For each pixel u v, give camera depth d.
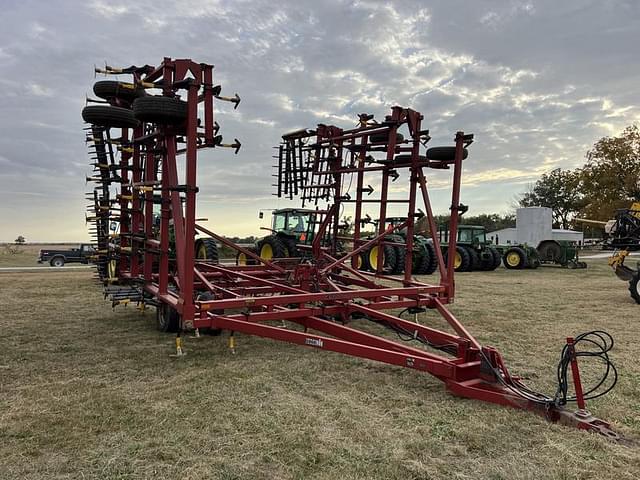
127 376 4.48
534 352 5.67
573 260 21.25
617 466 2.88
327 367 4.83
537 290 12.07
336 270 8.02
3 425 3.34
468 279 15.41
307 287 6.36
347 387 4.25
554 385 4.44
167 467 2.81
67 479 2.66
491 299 10.29
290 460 2.92
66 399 3.85
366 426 3.43
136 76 6.27
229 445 3.09
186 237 4.50
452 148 6.31
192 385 4.22
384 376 4.56
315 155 7.83
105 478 2.68
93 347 5.53
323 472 2.79
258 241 14.88
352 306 5.62
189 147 4.46
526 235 26.72
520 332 6.81
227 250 26.28
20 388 4.11
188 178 4.47
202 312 4.73
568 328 7.11
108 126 6.31
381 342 4.54
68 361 4.95
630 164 36.81
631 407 3.88
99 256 7.88
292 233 13.81
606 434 3.24
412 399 3.96
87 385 4.21
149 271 6.41
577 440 3.19
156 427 3.34
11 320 7.12
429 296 6.20
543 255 21.62
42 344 5.66
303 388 4.21
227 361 5.01
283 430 3.33
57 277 14.04
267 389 4.16
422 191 6.69
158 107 4.42
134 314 7.63
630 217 11.76
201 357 5.15
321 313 5.45
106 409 3.65
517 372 4.85
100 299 9.24
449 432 3.33
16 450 2.98
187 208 4.50
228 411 3.65
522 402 3.65
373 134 6.86
